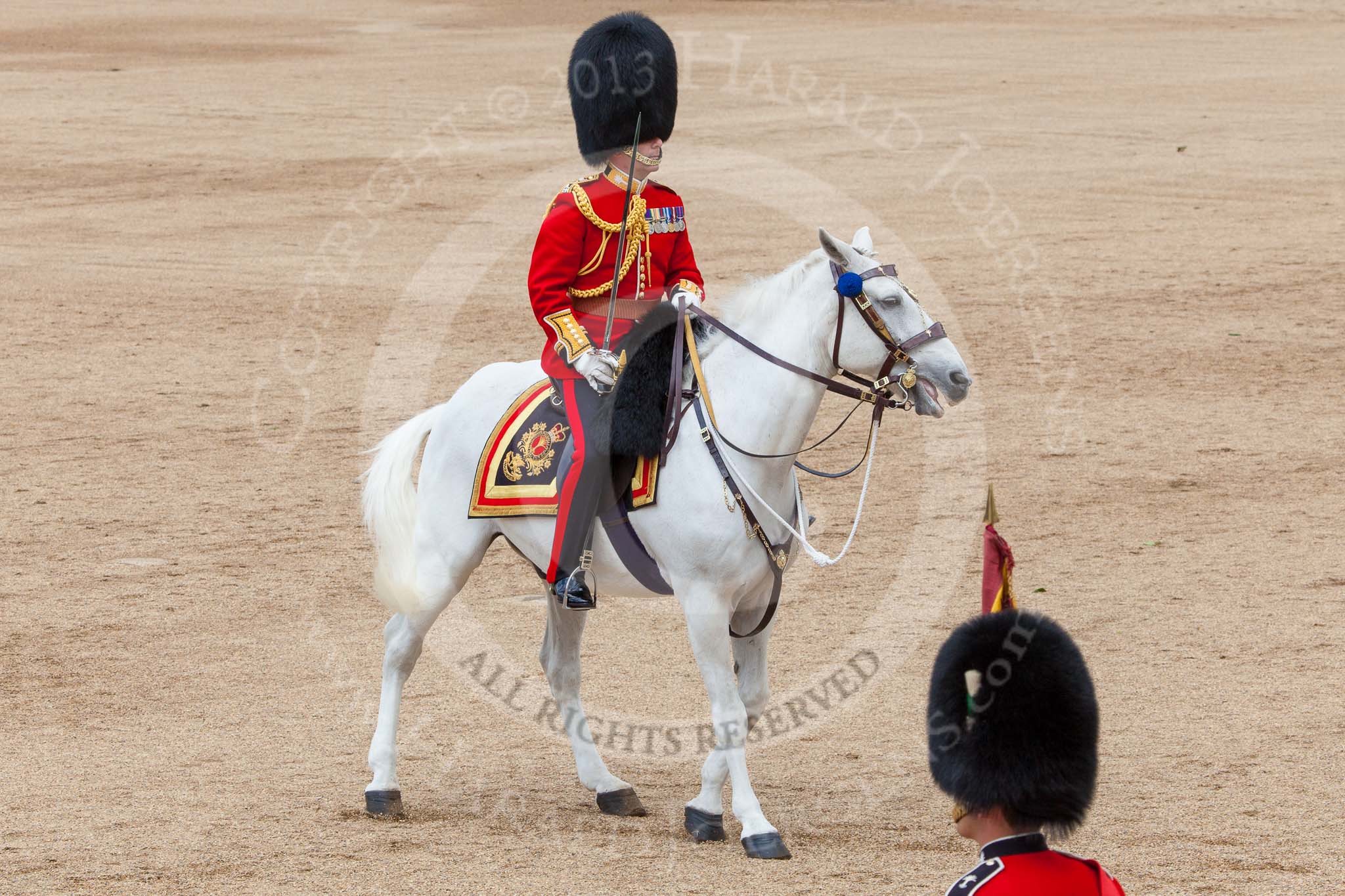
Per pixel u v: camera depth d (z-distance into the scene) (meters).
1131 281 27.95
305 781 9.95
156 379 21.72
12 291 27.36
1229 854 8.66
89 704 11.27
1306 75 58.16
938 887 8.27
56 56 63.84
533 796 9.83
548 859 8.73
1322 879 8.32
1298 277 28.14
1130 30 76.50
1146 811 9.27
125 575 14.18
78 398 20.75
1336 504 16.02
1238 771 9.88
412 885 8.32
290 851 8.79
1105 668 11.77
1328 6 84.56
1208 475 17.14
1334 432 18.81
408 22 80.94
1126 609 13.05
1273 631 12.50
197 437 19.00
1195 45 69.50
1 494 16.64
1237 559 14.33
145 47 67.75
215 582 14.04
